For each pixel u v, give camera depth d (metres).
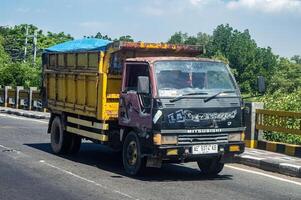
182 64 10.07
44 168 11.19
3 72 43.16
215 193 8.80
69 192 8.75
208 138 9.78
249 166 11.98
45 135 18.09
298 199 8.48
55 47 14.42
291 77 57.50
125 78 10.63
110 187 9.18
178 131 9.54
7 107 32.81
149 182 9.73
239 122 10.05
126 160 10.57
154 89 9.62
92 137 11.82
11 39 81.69
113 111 11.23
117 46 10.98
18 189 8.97
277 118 13.59
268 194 8.84
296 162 11.45
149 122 9.62
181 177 10.40
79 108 12.35
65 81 13.26
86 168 11.31
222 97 9.94
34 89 29.73
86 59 12.04
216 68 10.28
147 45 11.30
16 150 14.00
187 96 9.67
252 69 83.31
